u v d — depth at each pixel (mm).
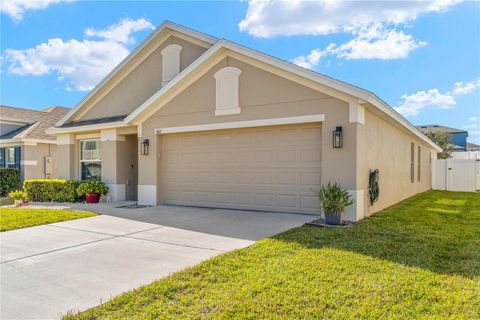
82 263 5059
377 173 9523
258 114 9500
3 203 13383
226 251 5582
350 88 7957
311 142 9000
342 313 3346
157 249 5785
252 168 9961
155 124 11617
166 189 11758
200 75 10602
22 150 17906
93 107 15383
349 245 5828
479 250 5586
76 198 12844
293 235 6566
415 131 13828
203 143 10930
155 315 3338
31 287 4141
